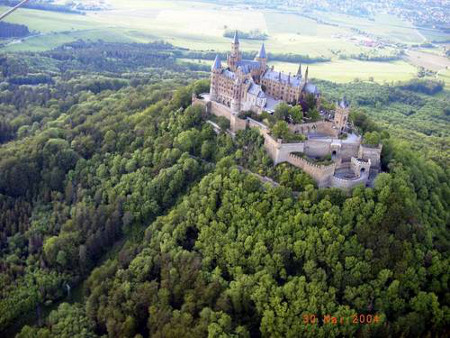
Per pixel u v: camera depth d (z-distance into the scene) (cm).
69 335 19588
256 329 18888
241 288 19350
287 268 19938
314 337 17738
